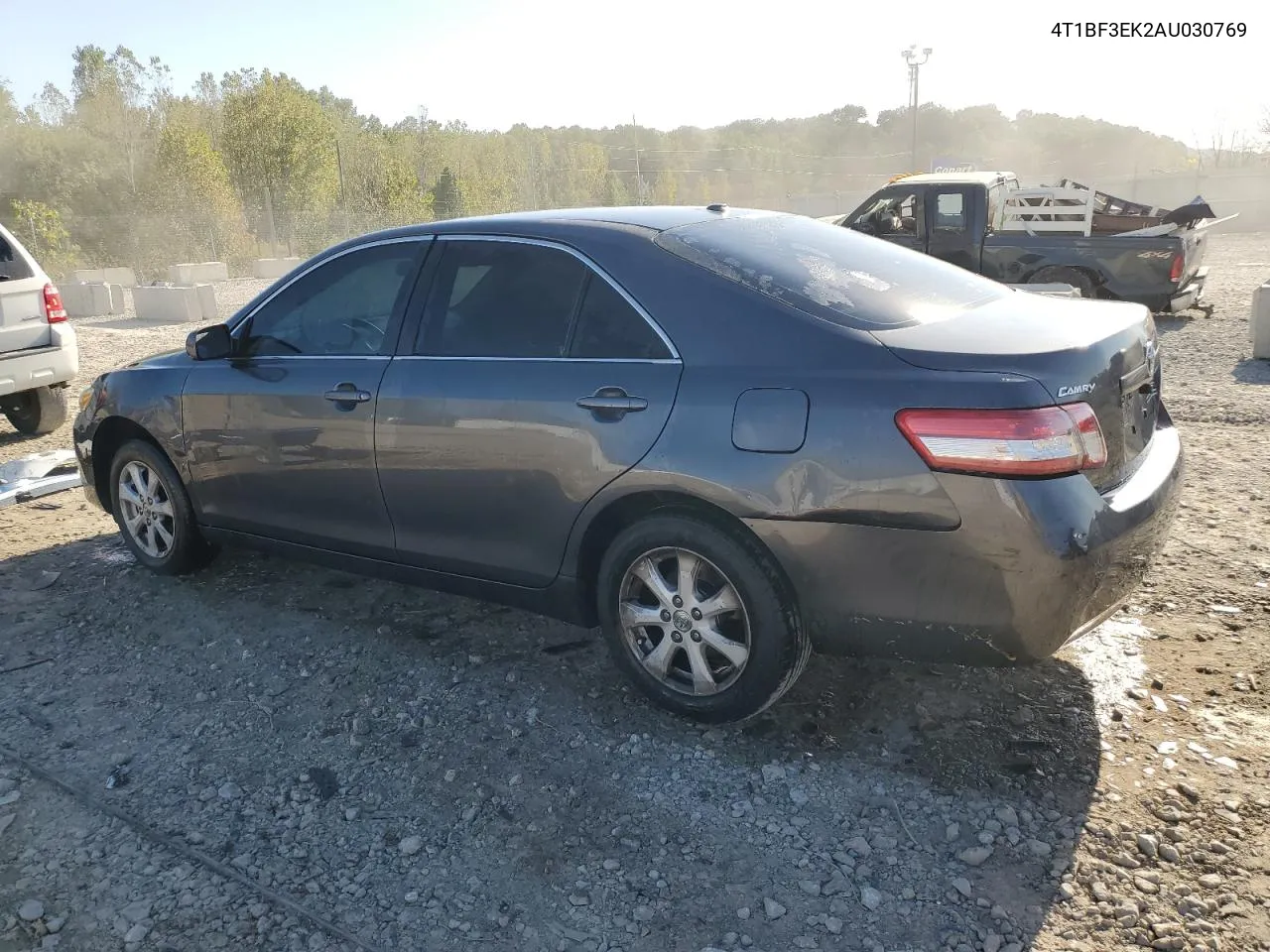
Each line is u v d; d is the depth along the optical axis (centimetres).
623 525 345
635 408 317
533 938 250
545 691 366
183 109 5906
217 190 4069
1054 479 271
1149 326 339
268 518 432
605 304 337
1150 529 298
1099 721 331
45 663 402
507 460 347
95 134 5844
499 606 440
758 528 299
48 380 784
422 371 371
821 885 265
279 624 430
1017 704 343
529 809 300
